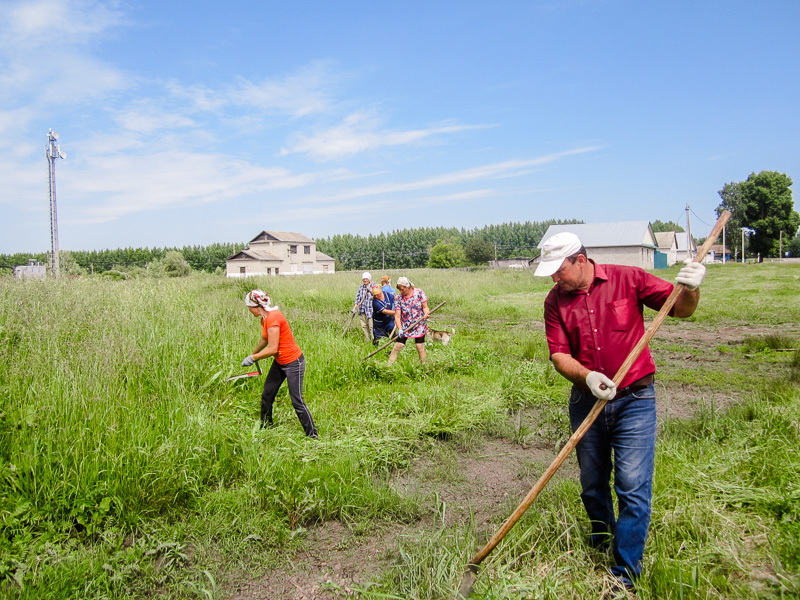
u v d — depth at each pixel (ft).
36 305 25.54
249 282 82.28
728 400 23.48
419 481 15.60
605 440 10.50
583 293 10.38
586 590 9.79
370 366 27.61
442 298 72.84
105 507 12.62
